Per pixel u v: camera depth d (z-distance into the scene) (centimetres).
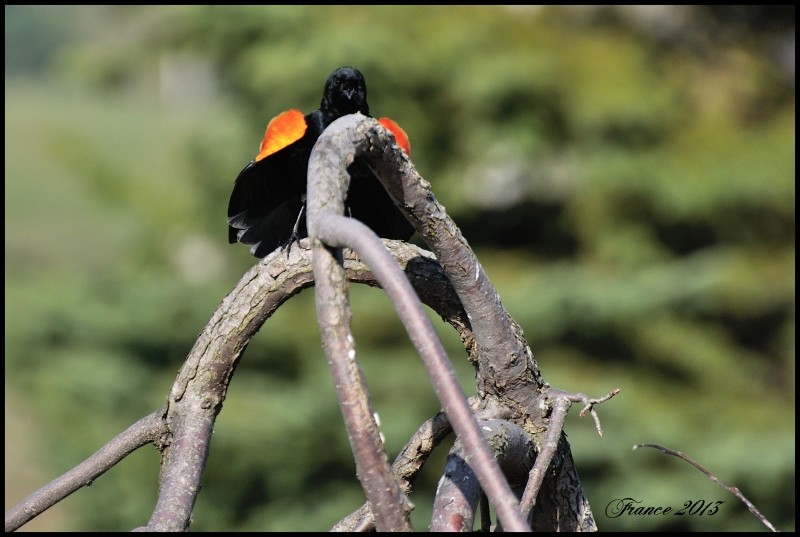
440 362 301
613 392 398
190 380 411
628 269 1485
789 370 1529
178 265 1644
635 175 1459
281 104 1456
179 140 1697
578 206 1520
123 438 416
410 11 1481
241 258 1636
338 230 319
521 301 1395
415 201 380
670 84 1541
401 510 322
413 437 428
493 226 1608
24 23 7625
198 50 1547
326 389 1381
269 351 1459
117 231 2292
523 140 1440
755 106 1627
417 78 1430
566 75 1454
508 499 293
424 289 428
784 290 1452
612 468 1355
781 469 1329
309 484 1397
